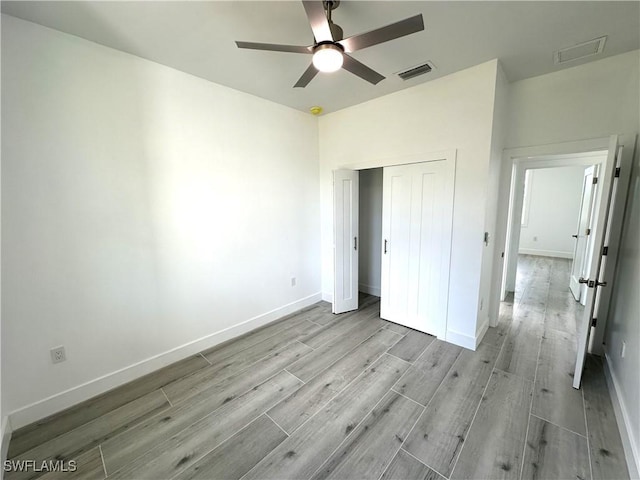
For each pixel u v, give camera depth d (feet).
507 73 8.60
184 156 8.31
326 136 12.34
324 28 4.67
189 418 6.38
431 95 8.97
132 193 7.39
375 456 5.34
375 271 14.43
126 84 7.11
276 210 11.10
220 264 9.46
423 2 5.40
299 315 11.97
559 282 16.63
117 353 7.45
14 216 5.82
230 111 9.29
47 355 6.39
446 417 6.25
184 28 6.11
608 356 7.93
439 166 9.12
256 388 7.37
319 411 6.52
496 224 9.91
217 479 4.97
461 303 9.12
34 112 5.91
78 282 6.71
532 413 6.33
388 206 10.66
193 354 9.00
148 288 7.88
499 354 8.76
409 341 9.64
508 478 4.89
